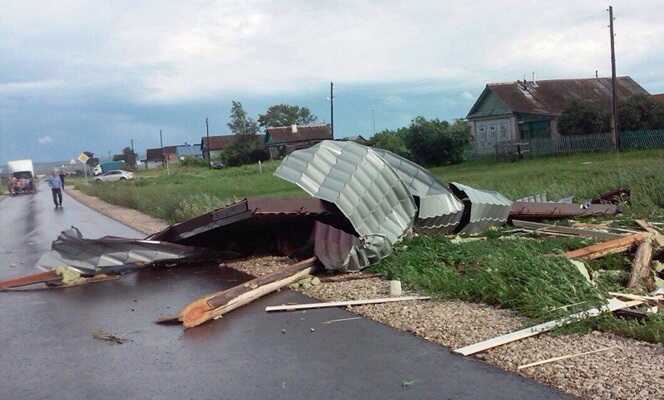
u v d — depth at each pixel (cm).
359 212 1151
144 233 1966
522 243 1094
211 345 738
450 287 878
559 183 2259
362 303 861
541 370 588
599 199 1656
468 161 4997
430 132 4950
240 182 4222
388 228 1188
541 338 673
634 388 530
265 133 8288
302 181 1145
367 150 1245
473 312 784
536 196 1773
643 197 1577
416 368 621
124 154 13212
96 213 2925
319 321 806
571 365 591
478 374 594
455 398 547
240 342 741
